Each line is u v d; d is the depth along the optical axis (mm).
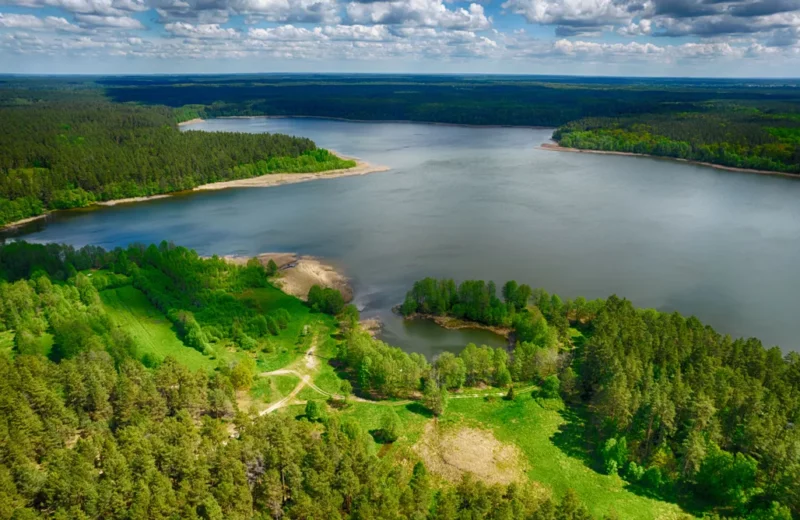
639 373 103812
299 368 122688
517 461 91938
